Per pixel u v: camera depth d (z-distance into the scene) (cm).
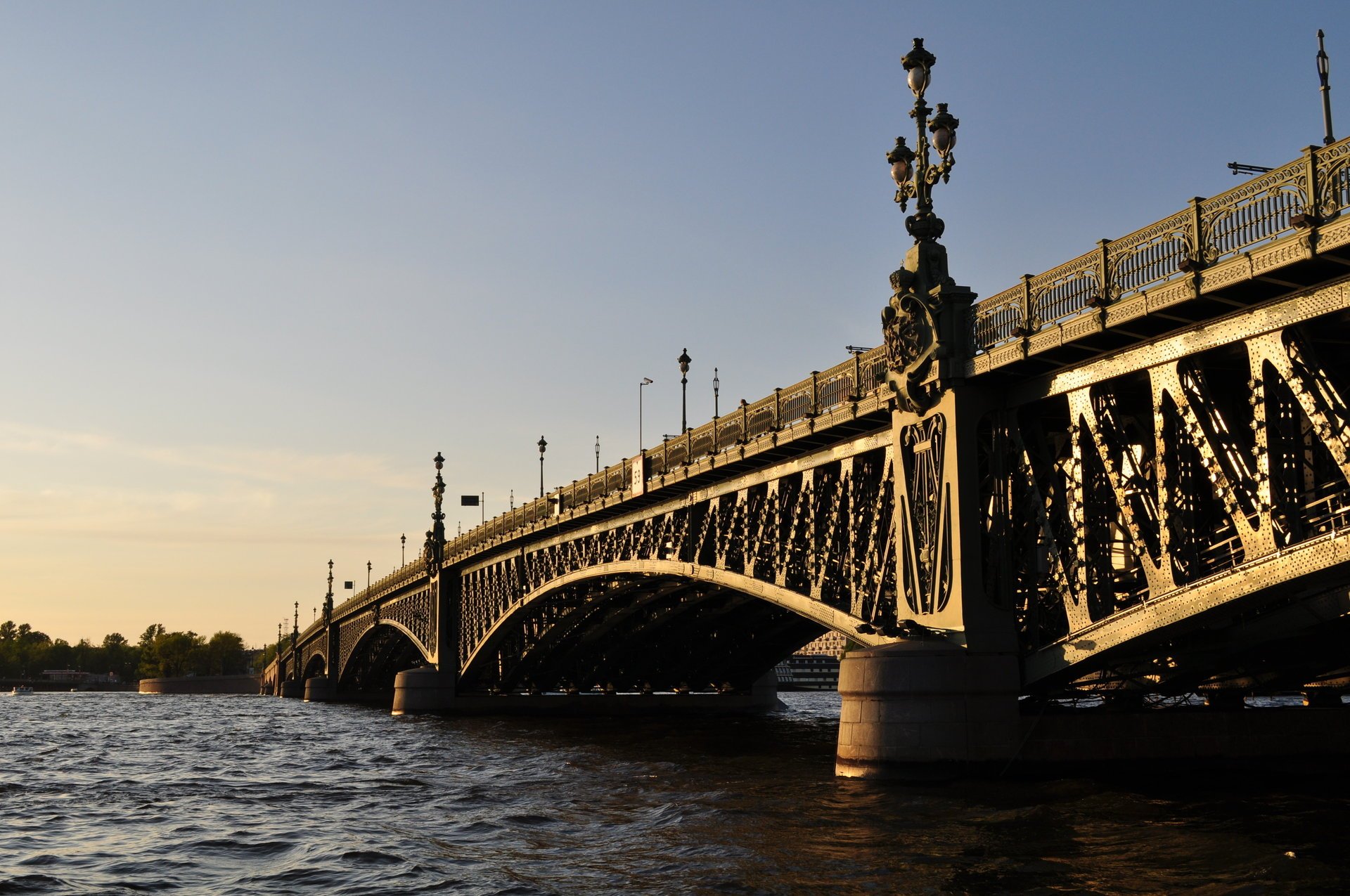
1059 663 2995
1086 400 2945
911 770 3056
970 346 3259
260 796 3541
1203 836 2236
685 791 3281
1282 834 2233
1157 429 2705
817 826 2505
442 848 2461
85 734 7469
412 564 10462
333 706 14112
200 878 2181
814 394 4047
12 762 4984
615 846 2403
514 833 2627
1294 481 2402
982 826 2414
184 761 5022
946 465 3259
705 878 2016
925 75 3562
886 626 3266
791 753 4700
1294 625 2773
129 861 2367
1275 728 3203
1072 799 2723
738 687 8900
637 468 5497
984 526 3231
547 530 7000
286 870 2231
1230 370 2745
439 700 9306
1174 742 3156
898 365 3434
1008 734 3081
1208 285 2447
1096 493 2969
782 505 4381
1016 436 3206
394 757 5081
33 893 2025
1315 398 2353
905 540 3434
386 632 12925
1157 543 2823
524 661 8269
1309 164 2242
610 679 8612
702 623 7350
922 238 3484
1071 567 3003
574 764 4384
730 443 4641
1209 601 2527
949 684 3081
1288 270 2305
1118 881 1894
